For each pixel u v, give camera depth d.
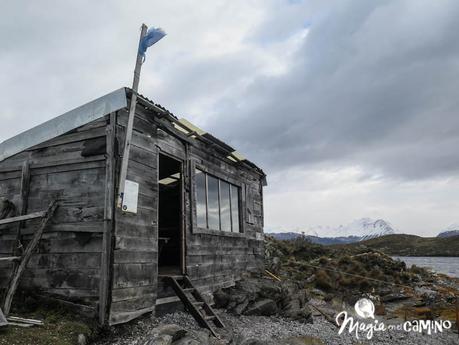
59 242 7.51
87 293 6.95
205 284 10.09
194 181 10.05
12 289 6.80
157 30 7.72
